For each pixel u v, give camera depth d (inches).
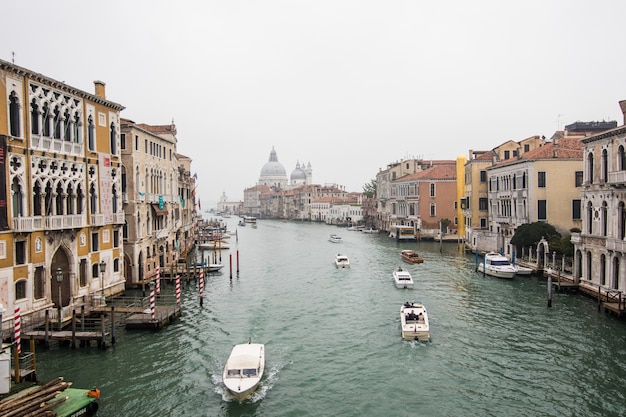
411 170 3720.5
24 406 632.4
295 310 1304.1
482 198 2409.0
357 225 5012.3
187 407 742.5
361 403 757.3
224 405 749.9
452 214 3083.2
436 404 749.9
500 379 827.4
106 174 1298.0
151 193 1669.5
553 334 1024.2
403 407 743.1
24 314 978.7
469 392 785.6
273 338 1061.8
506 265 1684.3
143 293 1417.3
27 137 997.2
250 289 1601.9
